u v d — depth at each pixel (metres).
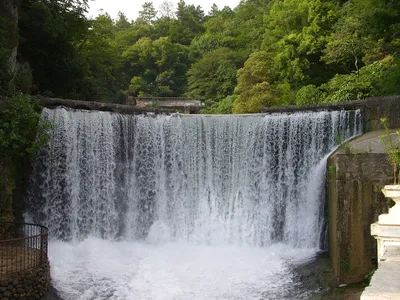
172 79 66.94
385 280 4.48
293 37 37.97
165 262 17.12
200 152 21.03
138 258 17.56
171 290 14.80
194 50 71.44
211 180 20.91
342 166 14.35
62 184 19.02
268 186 20.12
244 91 41.41
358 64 35.31
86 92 30.62
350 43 32.59
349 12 35.25
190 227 20.56
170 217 20.77
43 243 15.15
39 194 18.50
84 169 19.55
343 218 14.23
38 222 18.42
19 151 17.47
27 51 26.16
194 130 21.12
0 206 16.67
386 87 23.62
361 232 14.10
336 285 14.16
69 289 14.50
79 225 19.30
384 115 19.14
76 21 28.92
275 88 39.69
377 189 14.06
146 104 48.03
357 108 20.56
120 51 71.69
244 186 20.50
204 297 14.36
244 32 71.75
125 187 20.45
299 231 19.02
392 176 13.98
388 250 5.70
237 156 20.77
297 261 16.69
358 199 14.19
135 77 63.09
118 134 20.41
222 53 60.03
